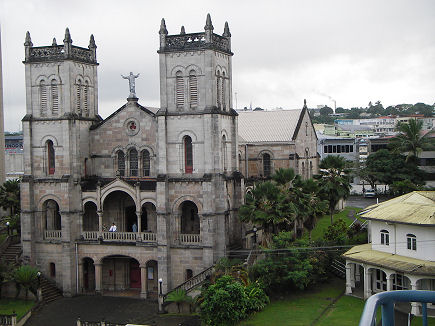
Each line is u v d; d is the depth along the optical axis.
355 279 57.19
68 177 61.97
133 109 62.84
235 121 61.59
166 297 53.50
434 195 53.97
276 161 77.00
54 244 63.25
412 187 88.75
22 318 51.69
